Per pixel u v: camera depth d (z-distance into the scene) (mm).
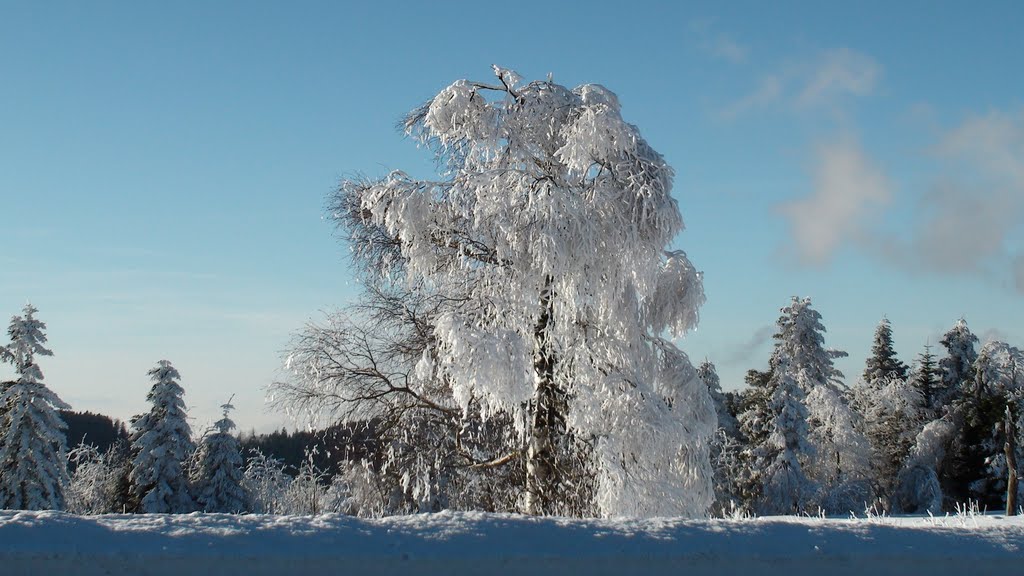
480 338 15711
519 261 16859
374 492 20484
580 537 6863
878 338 62625
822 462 46906
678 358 18469
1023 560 6848
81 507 42094
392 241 19766
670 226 16859
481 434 19500
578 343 17719
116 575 6004
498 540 6691
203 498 37656
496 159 17969
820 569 6605
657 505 16562
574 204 16203
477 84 17953
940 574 6707
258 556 6125
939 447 46250
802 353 56156
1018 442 41531
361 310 20375
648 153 17578
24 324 32812
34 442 31969
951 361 54719
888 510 47781
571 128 16891
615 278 17031
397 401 20359
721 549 6691
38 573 5984
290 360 19906
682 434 17188
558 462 17234
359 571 6148
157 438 37656
